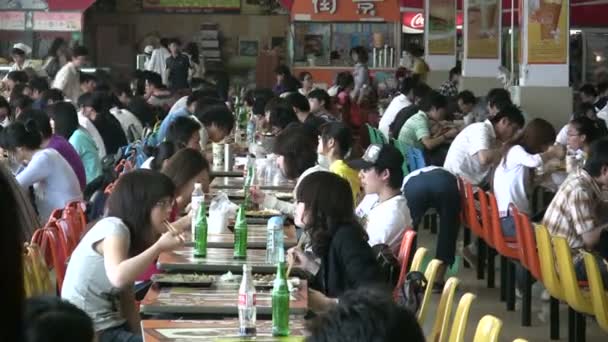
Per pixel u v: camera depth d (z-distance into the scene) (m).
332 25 23.17
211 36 25.70
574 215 6.91
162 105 16.45
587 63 22.05
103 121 11.34
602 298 5.73
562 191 7.02
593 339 7.40
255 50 25.88
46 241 6.15
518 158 8.66
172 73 21.38
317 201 5.28
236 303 4.74
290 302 4.66
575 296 6.06
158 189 5.11
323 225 5.29
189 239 6.13
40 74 19.34
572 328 6.85
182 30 25.91
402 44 23.20
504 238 7.94
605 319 5.74
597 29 21.92
